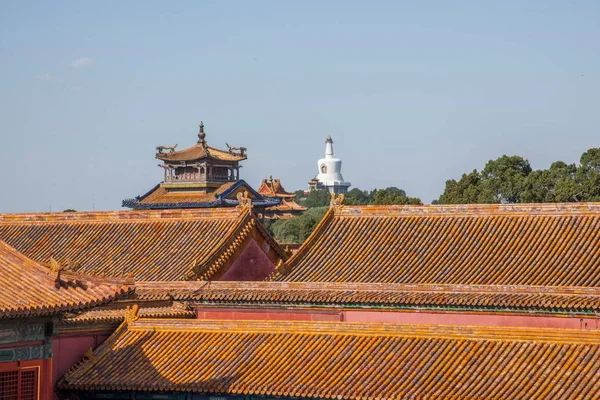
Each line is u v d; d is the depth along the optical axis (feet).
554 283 454.40
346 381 345.51
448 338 354.54
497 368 335.88
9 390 342.23
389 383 339.98
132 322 397.60
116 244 549.13
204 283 501.15
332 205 539.29
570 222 488.44
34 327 349.41
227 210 547.90
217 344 381.19
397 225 522.06
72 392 374.63
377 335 364.99
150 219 559.79
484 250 489.67
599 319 430.20
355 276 494.59
